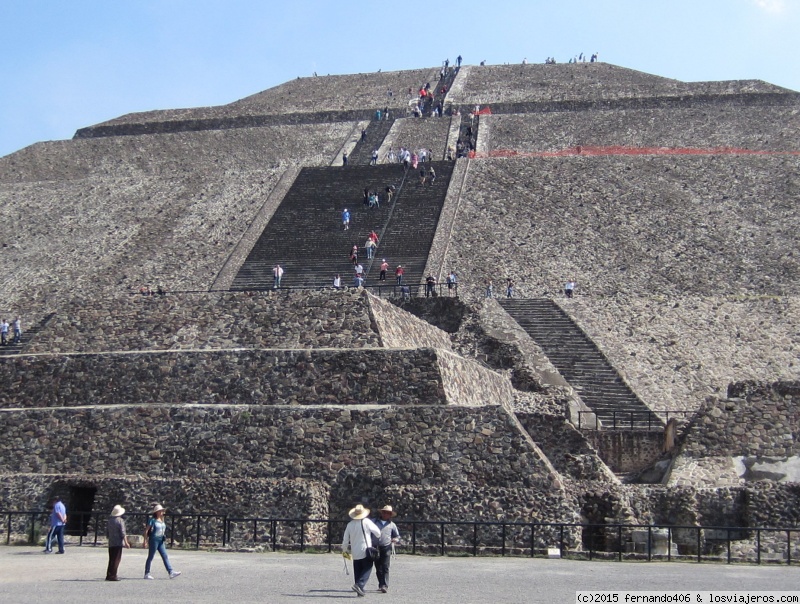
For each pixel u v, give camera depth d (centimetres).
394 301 3762
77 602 1307
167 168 6556
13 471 2341
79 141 7125
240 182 5572
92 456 2322
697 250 4431
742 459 2391
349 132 7081
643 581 1550
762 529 1870
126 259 4631
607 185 5231
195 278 4331
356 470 2153
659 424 2916
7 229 5194
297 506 2081
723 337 3506
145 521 2119
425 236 4572
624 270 4238
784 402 2439
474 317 3559
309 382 2453
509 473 2088
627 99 7331
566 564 1788
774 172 5331
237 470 2216
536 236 4594
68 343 2922
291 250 4541
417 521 1948
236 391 2491
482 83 8550
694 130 6550
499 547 1950
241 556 1880
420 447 2150
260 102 8381
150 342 2853
